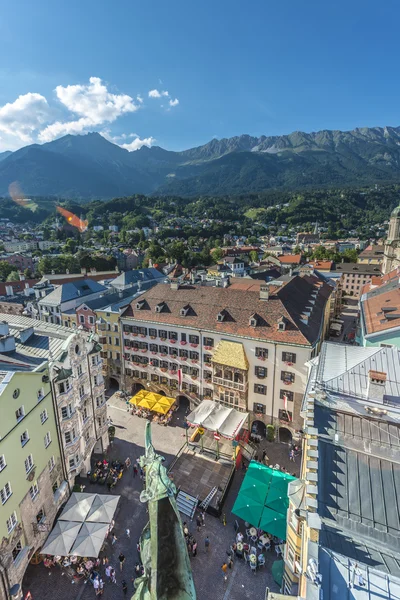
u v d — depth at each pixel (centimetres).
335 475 1841
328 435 2045
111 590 3061
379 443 1988
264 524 3366
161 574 677
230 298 5591
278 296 5347
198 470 4394
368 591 1320
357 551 1503
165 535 703
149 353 5956
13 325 4378
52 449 3612
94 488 4188
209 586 3092
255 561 3188
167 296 6103
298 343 4581
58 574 3216
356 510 1692
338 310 11044
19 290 11812
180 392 5747
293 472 4366
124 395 6272
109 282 10562
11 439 2905
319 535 1558
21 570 2942
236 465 4462
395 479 1808
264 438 5053
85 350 4175
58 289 8406
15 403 2980
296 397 4744
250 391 5056
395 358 2691
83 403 4128
